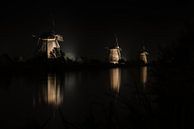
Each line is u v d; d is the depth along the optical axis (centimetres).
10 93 1650
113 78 2523
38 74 3000
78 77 2777
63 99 1387
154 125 214
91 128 232
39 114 999
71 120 830
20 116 970
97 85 1991
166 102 219
